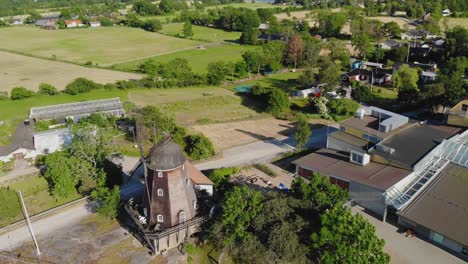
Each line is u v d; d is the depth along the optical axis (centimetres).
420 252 4647
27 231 5431
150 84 12312
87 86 11775
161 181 4722
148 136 8031
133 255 4909
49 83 12675
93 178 6297
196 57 16725
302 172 6594
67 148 7156
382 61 15375
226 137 8512
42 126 8944
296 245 4294
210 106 10681
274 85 12688
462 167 5891
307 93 11194
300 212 4712
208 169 6962
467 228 4647
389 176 5656
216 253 4838
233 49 18212
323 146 7838
